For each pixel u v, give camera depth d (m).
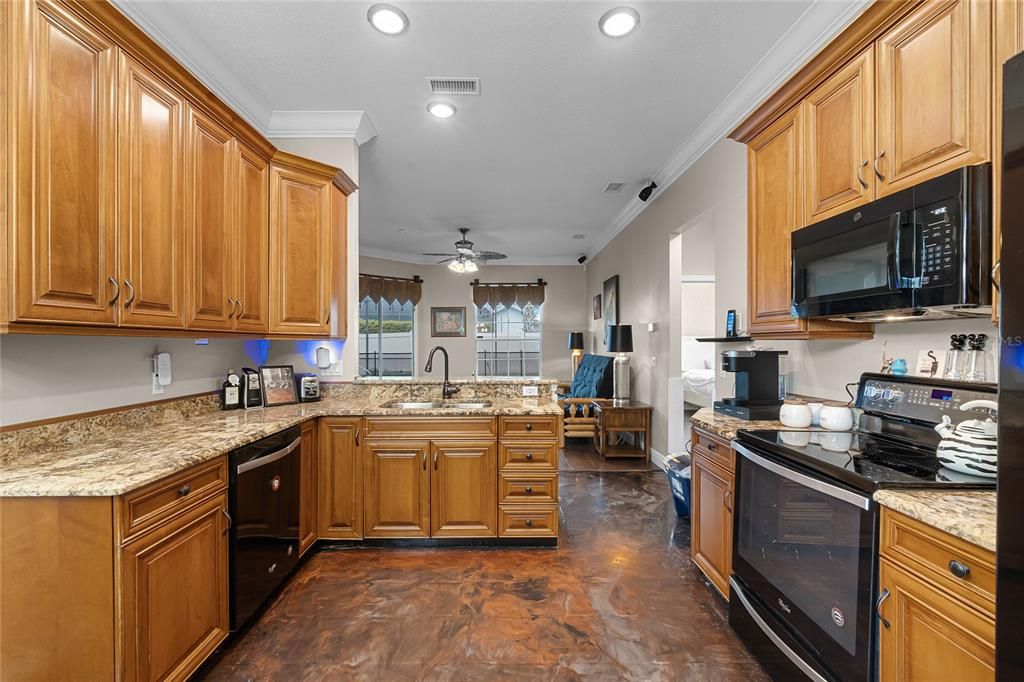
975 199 1.29
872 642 1.26
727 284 3.17
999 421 0.89
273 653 1.85
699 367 8.06
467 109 3.02
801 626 1.53
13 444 1.60
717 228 3.29
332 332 2.95
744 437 1.95
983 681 0.97
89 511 1.34
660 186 4.33
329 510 2.77
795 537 1.59
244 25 2.21
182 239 1.97
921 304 1.43
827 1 2.06
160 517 1.50
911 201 1.46
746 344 3.04
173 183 1.92
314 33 2.27
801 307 1.95
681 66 2.55
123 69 1.67
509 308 8.34
